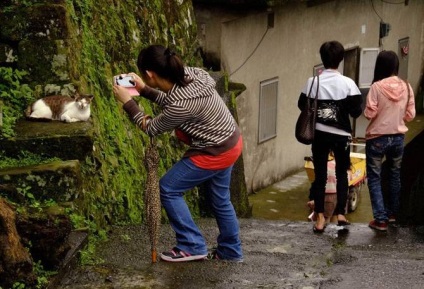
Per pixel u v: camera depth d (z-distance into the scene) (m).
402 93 7.93
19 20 7.31
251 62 14.30
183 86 5.79
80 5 7.97
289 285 5.97
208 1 12.78
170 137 9.79
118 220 7.56
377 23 19.28
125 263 6.28
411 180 15.61
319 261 6.73
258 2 12.50
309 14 16.16
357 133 18.73
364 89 18.77
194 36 12.20
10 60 7.35
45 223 5.57
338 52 7.60
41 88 7.32
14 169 6.38
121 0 9.34
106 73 8.30
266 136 15.20
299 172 16.61
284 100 15.71
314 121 7.62
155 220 6.11
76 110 7.04
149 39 10.06
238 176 10.88
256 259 6.64
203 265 6.28
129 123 8.60
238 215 10.80
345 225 8.23
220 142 5.95
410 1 21.41
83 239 6.34
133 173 8.19
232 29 13.49
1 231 5.15
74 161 6.53
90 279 5.88
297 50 15.93
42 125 6.96
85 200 6.84
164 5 10.87
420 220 11.76
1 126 6.71
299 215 13.47
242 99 14.14
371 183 8.16
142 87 6.02
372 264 6.65
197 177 6.06
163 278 5.97
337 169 8.16
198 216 9.51
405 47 21.27
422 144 19.11
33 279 5.29
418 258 7.05
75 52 7.62
